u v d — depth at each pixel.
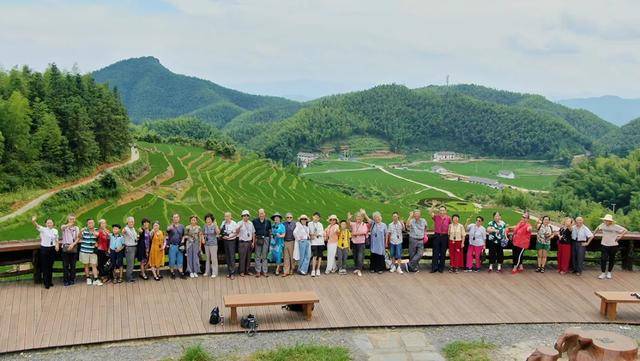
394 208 102.00
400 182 185.25
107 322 14.10
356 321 14.72
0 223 51.91
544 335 14.29
